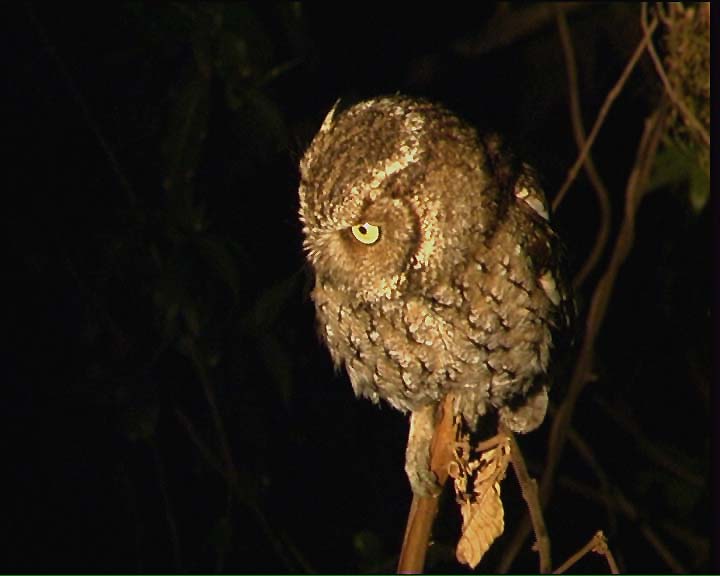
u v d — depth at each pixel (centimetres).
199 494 918
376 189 566
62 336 855
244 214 842
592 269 970
